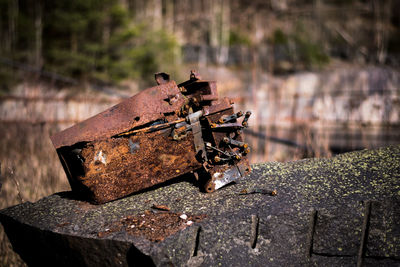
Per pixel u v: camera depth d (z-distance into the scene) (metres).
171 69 14.32
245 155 2.02
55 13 12.27
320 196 1.80
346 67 18.73
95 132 1.82
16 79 8.86
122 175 1.83
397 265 1.68
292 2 27.44
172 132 1.86
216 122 1.91
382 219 1.71
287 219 1.66
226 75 14.96
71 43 12.91
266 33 22.00
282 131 5.36
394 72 10.82
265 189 1.91
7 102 5.84
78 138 1.81
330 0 26.94
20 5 13.38
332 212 1.67
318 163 2.27
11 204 2.93
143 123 1.83
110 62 12.87
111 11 13.19
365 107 5.29
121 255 1.47
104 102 6.88
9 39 12.26
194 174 2.07
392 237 1.70
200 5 25.77
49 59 12.62
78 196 2.05
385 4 25.02
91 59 12.23
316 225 1.69
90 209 1.82
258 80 12.48
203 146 1.93
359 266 1.73
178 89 1.98
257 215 1.66
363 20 25.39
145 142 1.83
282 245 1.67
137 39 14.77
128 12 14.38
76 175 1.89
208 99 1.92
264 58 17.81
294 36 21.41
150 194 1.98
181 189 2.03
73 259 1.62
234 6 26.19
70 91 7.37
